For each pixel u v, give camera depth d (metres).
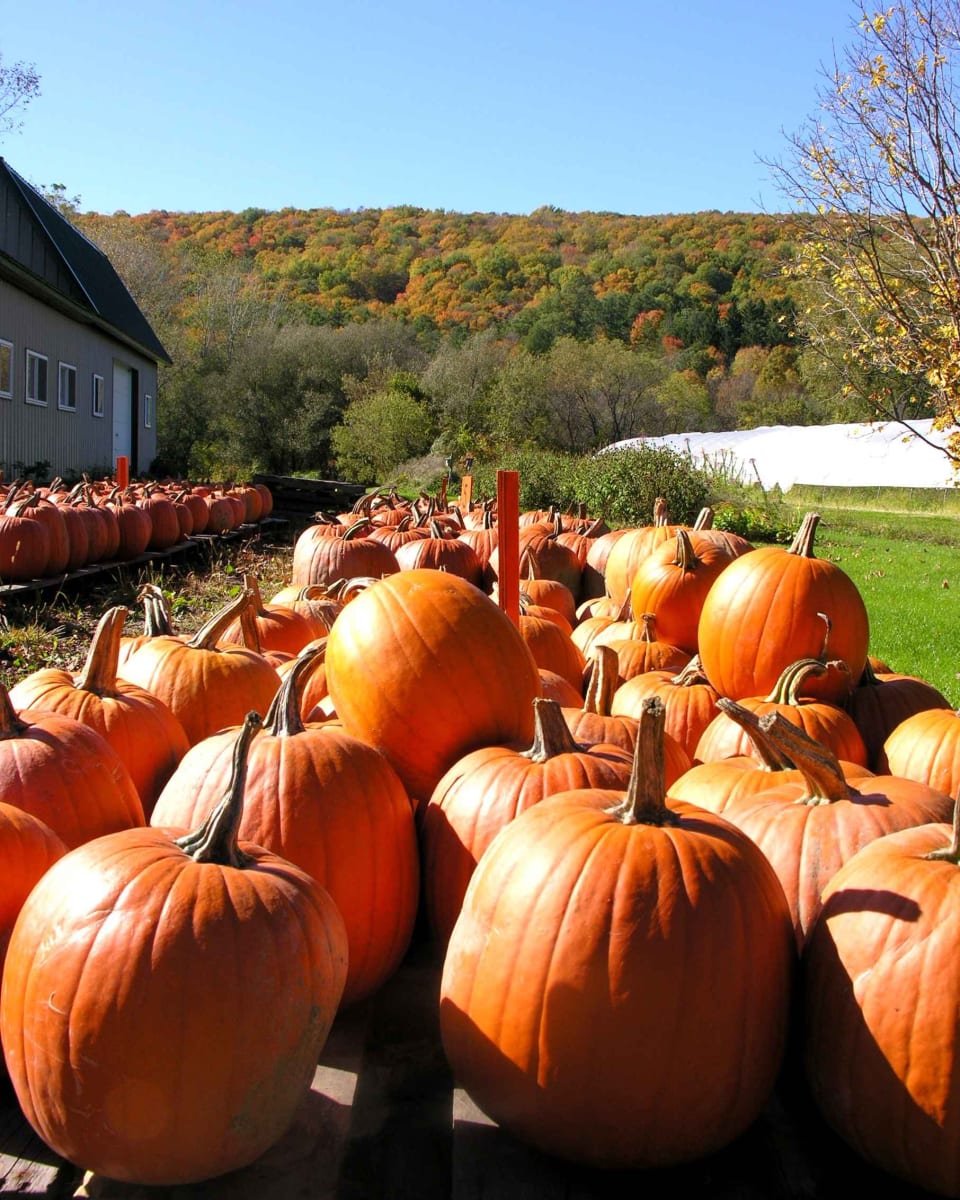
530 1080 2.12
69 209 45.16
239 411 43.41
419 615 3.15
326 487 22.06
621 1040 2.06
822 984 2.20
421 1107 2.45
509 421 43.47
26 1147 2.26
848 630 4.27
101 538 11.28
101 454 27.17
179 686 3.73
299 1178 2.17
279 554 15.17
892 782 2.79
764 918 2.19
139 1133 1.99
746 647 4.33
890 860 2.23
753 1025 2.13
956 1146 2.01
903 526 24.80
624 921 2.09
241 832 2.62
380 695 3.10
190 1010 1.99
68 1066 1.99
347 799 2.69
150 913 2.05
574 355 47.22
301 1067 2.11
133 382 30.58
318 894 2.25
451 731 3.09
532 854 2.24
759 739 2.93
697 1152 2.16
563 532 9.55
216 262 52.78
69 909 2.09
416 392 43.41
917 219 14.03
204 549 14.80
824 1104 2.20
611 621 5.66
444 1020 2.32
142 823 3.00
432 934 2.95
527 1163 2.25
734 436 42.59
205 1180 2.15
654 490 19.75
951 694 7.02
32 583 9.68
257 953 2.05
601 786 2.73
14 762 2.71
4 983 2.14
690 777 3.10
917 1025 2.03
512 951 2.16
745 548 6.15
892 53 12.95
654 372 48.72
